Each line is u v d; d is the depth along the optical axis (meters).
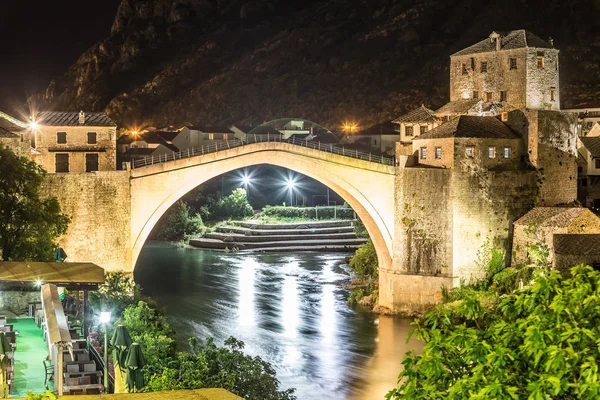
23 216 74.12
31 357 47.12
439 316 27.30
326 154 95.56
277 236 156.00
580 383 20.84
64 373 41.88
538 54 97.69
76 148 100.81
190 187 92.62
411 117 108.38
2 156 74.19
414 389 24.14
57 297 48.50
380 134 175.00
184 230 165.62
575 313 23.84
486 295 85.19
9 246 73.25
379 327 88.50
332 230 159.62
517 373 22.62
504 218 91.69
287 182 189.12
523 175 92.56
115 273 86.94
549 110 94.62
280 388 68.88
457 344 24.69
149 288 109.94
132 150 184.25
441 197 91.06
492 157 91.88
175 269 127.31
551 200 94.94
